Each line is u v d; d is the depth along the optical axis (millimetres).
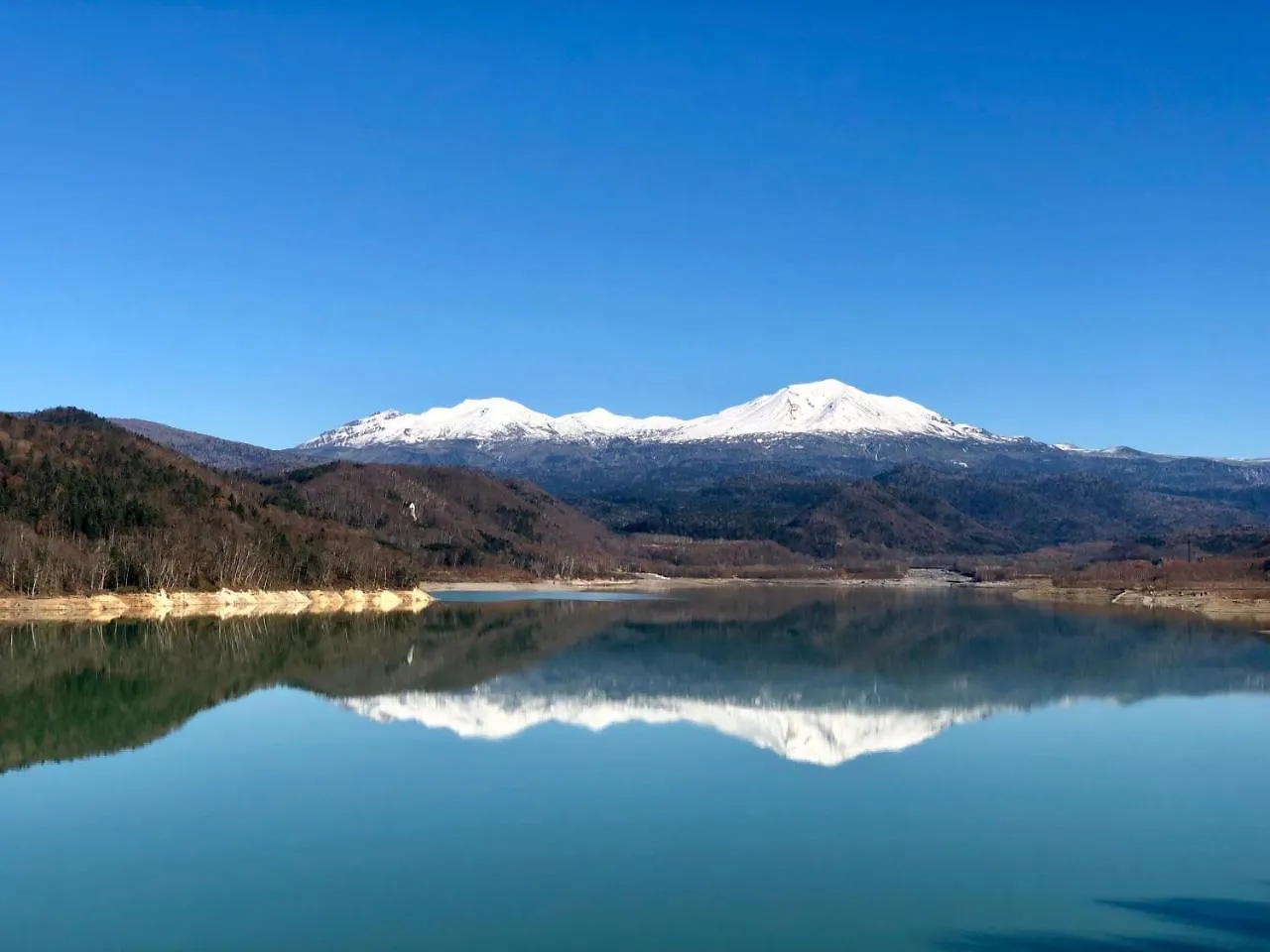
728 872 39344
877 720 68750
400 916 34969
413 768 54312
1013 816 46562
